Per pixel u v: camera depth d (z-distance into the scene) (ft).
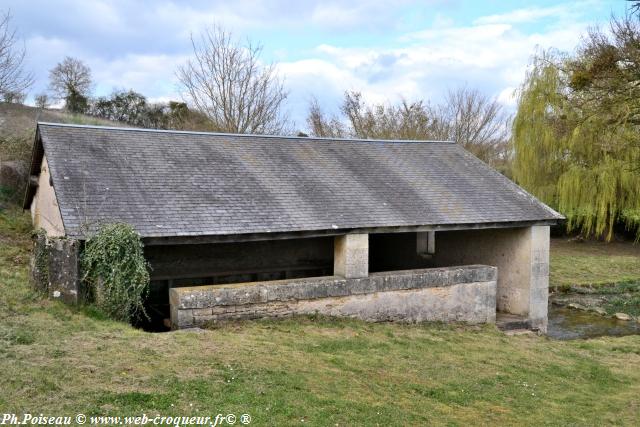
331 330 33.06
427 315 39.11
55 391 19.36
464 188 46.32
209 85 84.69
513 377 28.96
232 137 45.70
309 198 39.32
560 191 81.25
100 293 29.99
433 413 22.22
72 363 21.99
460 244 51.42
